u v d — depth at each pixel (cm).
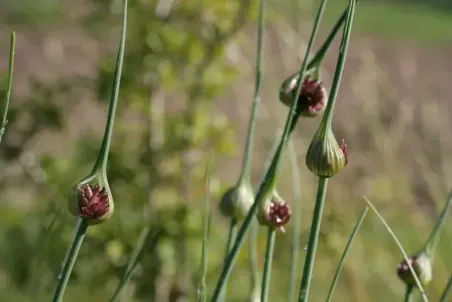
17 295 107
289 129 59
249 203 63
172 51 113
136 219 107
